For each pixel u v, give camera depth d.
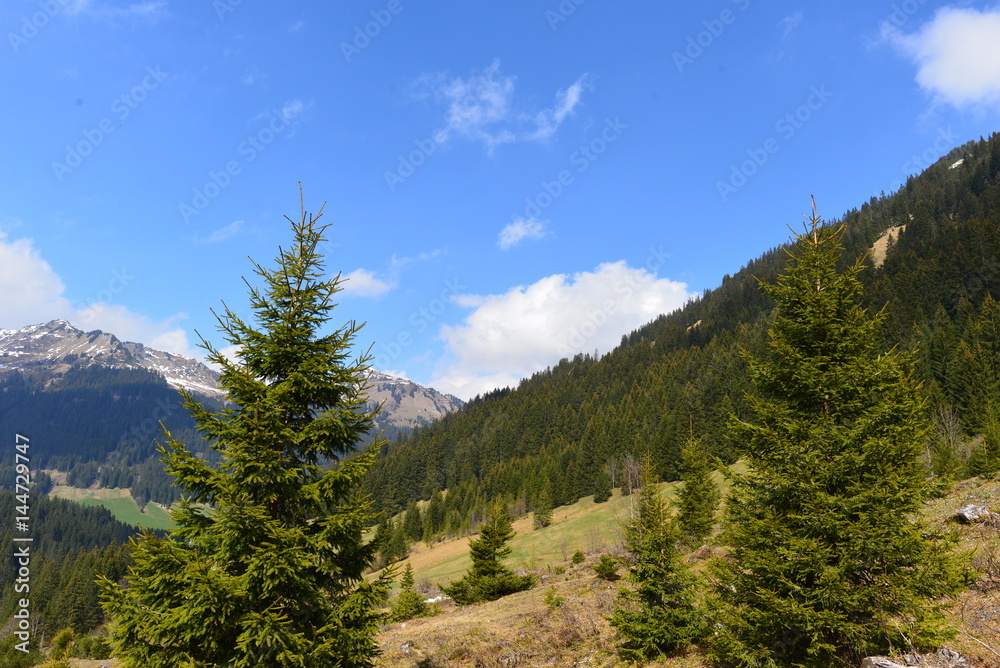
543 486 103.38
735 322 172.12
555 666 14.13
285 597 9.13
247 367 10.41
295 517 10.05
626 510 70.19
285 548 9.09
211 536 9.20
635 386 146.50
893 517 8.73
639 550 14.70
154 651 8.70
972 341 73.38
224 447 9.80
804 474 9.48
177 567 8.82
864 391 9.92
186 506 9.67
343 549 9.74
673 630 13.26
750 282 197.38
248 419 9.67
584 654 14.62
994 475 21.84
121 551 86.56
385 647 18.12
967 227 120.94
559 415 153.00
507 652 15.30
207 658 8.69
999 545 12.03
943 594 8.62
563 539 66.56
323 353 10.80
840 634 9.28
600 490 94.38
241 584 8.70
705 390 99.56
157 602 8.79
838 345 10.38
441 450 155.38
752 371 11.09
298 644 8.72
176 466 9.11
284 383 9.98
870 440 9.08
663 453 87.06
